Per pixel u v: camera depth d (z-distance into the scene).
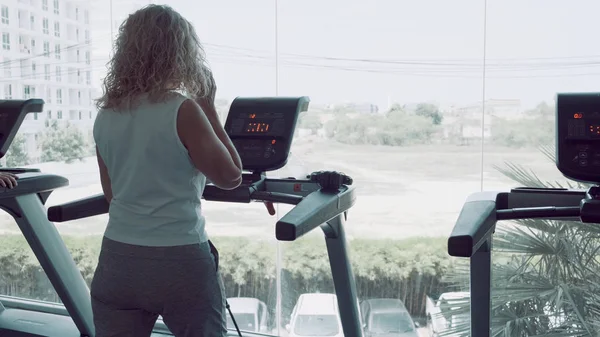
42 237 2.91
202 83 1.76
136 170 1.61
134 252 1.61
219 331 1.73
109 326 1.68
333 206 2.11
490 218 1.82
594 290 2.92
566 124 2.05
